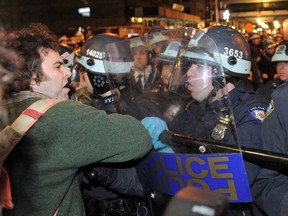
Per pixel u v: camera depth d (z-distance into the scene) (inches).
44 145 55.7
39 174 55.9
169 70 70.7
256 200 69.1
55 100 58.6
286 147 67.7
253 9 1103.0
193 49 67.2
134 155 59.2
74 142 56.2
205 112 63.7
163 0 1278.3
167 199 65.2
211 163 58.1
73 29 1278.3
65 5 1321.4
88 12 1114.1
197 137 62.7
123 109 74.0
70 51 112.5
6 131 54.5
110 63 76.1
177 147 61.9
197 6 1588.3
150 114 70.2
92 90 96.2
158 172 64.7
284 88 68.5
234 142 58.2
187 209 23.3
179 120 66.8
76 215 60.3
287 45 173.2
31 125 55.7
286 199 64.9
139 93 73.0
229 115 61.2
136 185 73.1
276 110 68.0
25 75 58.8
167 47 71.8
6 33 60.9
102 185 78.2
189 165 59.7
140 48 74.9
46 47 61.0
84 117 57.1
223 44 78.0
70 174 57.7
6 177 55.7
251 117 71.9
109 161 59.6
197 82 64.7
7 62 57.4
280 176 67.0
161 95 70.5
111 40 99.4
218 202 23.2
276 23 1053.8
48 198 56.5
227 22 781.9
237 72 77.8
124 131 58.7
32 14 853.8
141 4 1248.8
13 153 56.2
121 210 80.1
